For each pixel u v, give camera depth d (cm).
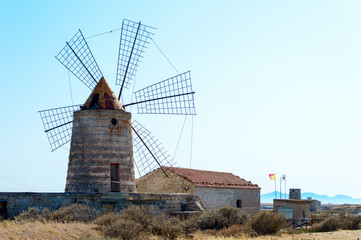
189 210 3700
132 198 3331
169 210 3556
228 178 4959
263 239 2884
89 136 3475
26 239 2180
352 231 3606
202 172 4772
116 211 3269
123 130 3569
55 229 2436
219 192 4462
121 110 3588
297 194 6481
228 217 3444
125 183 3491
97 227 2647
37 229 2358
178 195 3656
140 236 2589
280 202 5825
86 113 3506
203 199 4244
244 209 4788
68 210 2959
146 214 2967
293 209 5631
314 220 5275
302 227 4678
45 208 3084
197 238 2788
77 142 3509
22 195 3325
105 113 3506
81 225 2645
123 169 3506
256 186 5094
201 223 3325
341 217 4084
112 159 3472
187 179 4219
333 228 3884
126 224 2584
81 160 3453
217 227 3341
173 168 4469
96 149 3453
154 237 2700
